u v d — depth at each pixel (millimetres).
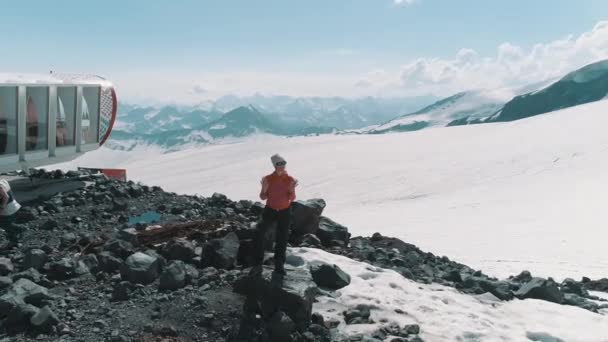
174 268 7719
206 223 10586
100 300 7191
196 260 8484
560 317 9023
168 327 6484
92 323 6543
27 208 12617
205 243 8883
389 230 59125
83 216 12688
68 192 14648
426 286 9625
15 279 7617
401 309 7730
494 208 71375
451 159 125875
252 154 182750
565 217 58656
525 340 7719
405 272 10062
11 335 6238
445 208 75438
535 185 88625
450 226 58844
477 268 28875
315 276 8180
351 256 10359
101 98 18859
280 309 6828
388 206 85625
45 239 10852
